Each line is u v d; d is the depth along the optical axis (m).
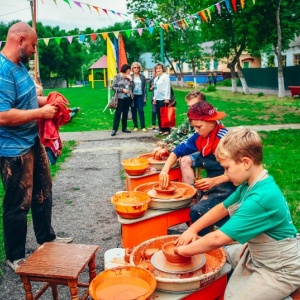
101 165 7.93
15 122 3.34
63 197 5.88
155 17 35.91
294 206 5.02
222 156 2.27
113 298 2.06
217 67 58.75
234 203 2.53
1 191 6.14
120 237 4.38
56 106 3.50
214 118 3.42
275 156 8.02
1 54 3.42
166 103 10.69
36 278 2.52
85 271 3.58
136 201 3.27
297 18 25.52
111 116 16.95
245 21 25.38
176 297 2.23
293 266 2.23
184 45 40.72
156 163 4.33
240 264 2.44
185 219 3.43
